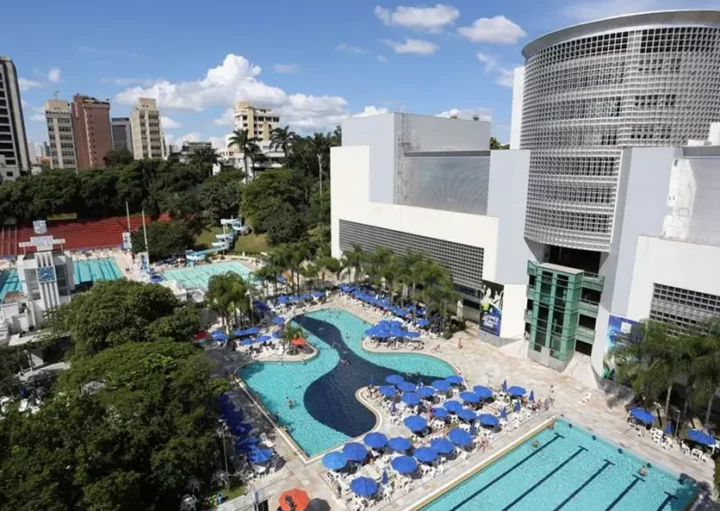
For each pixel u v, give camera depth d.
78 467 18.25
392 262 49.84
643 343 29.23
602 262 36.69
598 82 34.50
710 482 25.47
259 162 147.12
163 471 21.31
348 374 38.69
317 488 25.02
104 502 17.45
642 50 32.62
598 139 35.06
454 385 36.12
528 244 41.22
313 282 62.91
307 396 35.16
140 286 35.25
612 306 34.22
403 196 55.59
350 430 30.83
